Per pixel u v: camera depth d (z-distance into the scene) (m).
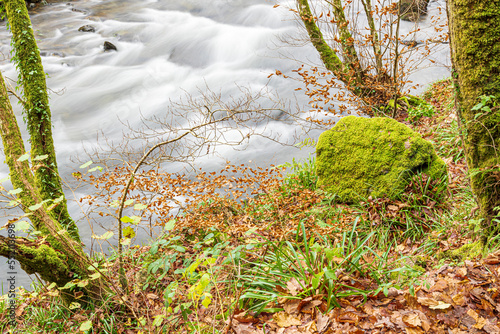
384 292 3.13
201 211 5.50
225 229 4.87
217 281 3.75
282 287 3.44
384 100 8.47
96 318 4.22
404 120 8.13
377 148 5.52
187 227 5.29
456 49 3.42
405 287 3.40
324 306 3.19
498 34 3.16
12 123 4.30
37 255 3.92
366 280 3.44
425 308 3.04
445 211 4.88
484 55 3.24
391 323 2.93
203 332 3.29
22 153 4.30
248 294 3.30
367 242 4.74
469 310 2.93
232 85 12.25
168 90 12.80
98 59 15.41
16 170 4.28
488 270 3.24
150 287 4.64
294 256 3.77
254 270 3.74
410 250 4.45
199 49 15.01
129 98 12.56
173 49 15.36
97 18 19.06
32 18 19.39
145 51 15.62
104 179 5.60
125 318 4.25
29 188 4.28
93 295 4.38
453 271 3.41
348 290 3.29
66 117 11.71
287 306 3.27
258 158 8.57
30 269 4.00
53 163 5.59
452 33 3.44
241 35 14.74
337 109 9.81
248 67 13.31
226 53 14.36
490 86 3.29
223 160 8.62
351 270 3.52
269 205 5.66
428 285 3.20
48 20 19.11
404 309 3.06
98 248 6.45
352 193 5.56
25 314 4.58
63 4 21.20
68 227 5.51
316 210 5.32
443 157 6.20
